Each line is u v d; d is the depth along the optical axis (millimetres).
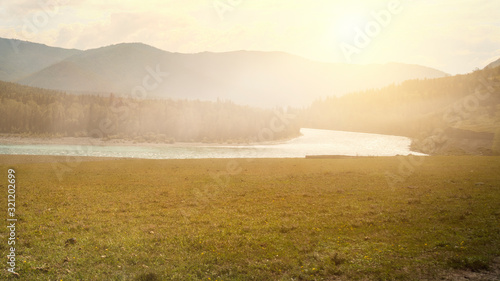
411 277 12125
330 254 14148
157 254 14383
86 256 13922
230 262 13625
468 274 12297
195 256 14172
